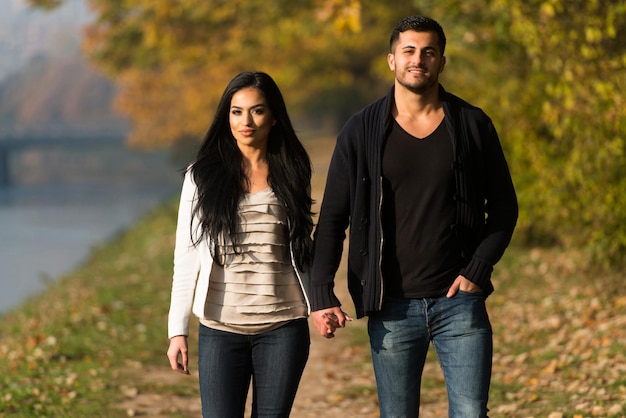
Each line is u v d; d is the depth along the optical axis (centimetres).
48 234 7081
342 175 784
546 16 1831
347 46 5025
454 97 779
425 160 759
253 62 5172
